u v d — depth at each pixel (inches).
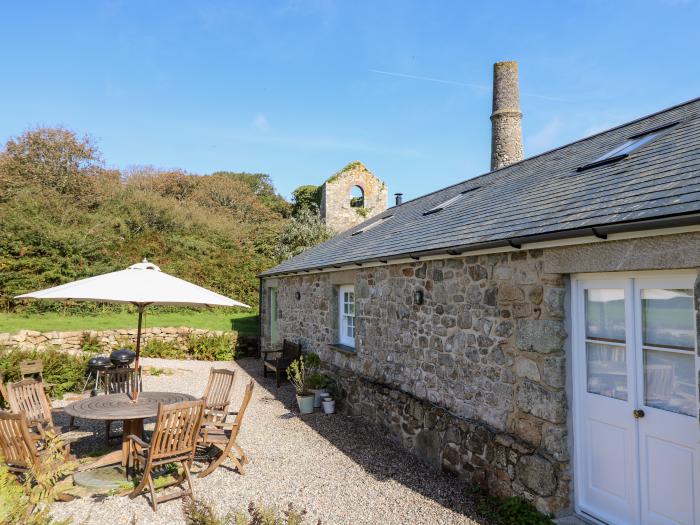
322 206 1021.8
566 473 155.4
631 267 134.3
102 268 638.5
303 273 414.3
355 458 225.5
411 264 253.6
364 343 305.1
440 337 226.8
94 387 356.2
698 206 113.5
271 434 262.5
